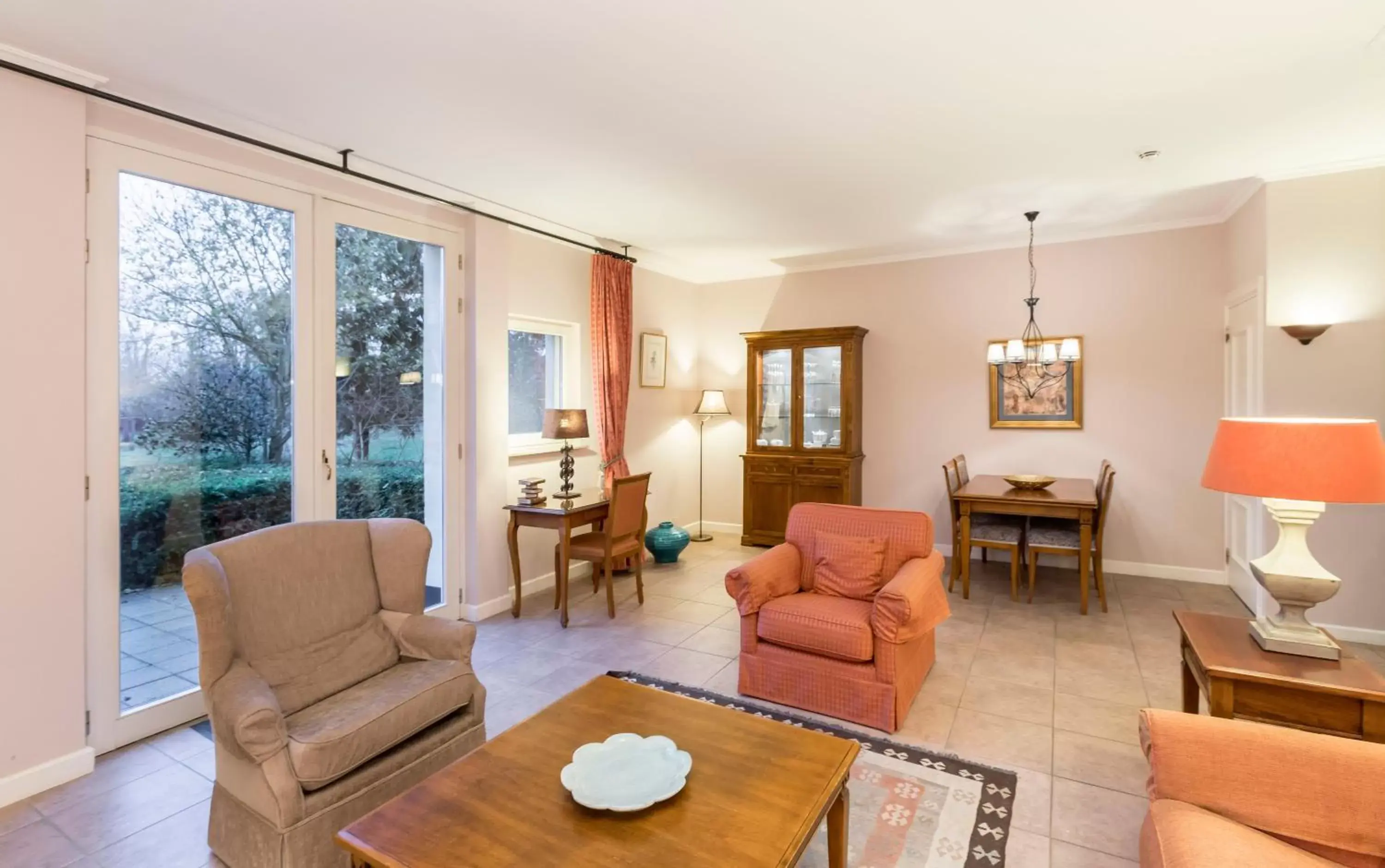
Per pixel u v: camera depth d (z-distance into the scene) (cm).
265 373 319
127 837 212
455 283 415
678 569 544
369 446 369
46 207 239
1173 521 493
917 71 255
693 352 673
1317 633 201
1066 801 226
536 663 347
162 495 283
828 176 374
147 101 269
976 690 312
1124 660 347
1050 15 218
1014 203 430
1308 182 372
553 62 245
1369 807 135
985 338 549
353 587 247
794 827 146
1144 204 435
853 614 291
